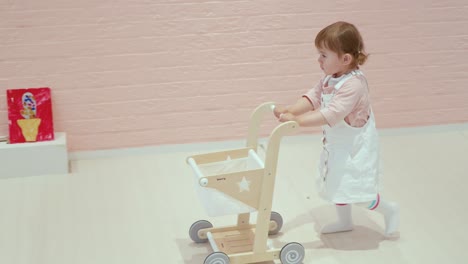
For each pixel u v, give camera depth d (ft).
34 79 10.71
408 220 9.16
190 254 8.36
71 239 8.70
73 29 10.61
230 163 8.18
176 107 11.36
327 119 7.79
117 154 11.39
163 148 11.53
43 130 10.64
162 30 10.90
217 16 10.99
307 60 11.50
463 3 11.65
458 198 9.80
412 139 12.05
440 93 12.14
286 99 11.69
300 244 7.87
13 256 8.29
